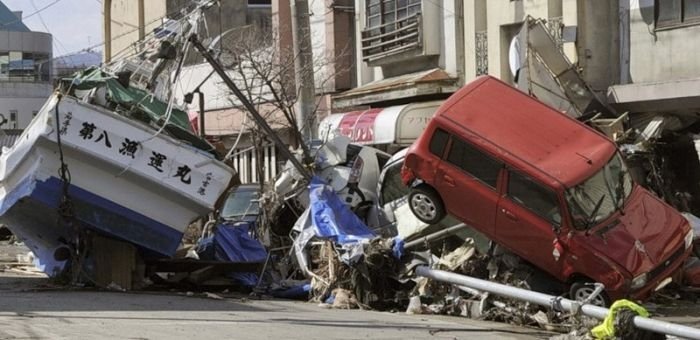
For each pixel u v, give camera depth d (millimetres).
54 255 15969
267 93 29906
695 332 9938
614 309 10789
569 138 14758
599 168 14266
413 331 11523
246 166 32781
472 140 14375
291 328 11227
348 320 12391
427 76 24906
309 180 17141
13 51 68938
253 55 33344
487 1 23969
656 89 19312
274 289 15742
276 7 32281
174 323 11211
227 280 16297
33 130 14867
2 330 10086
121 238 15086
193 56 36781
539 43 19719
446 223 15141
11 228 16609
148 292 15070
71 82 14891
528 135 14602
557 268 13820
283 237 17547
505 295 13016
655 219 14570
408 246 15039
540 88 19641
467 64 24641
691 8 19359
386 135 24812
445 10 25312
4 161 15594
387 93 26094
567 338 11281
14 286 15477
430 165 14711
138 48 20078
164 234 15047
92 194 14672
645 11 20141
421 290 14203
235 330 10812
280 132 28062
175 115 15938
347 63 30078
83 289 14992
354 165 17453
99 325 10750
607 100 20312
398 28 26516
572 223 13625
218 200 15117
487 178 14312
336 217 15492
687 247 14758
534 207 13922
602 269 13430
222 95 33125
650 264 13688
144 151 14672
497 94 15312
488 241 14734
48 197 14617
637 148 18578
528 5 22359
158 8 41906
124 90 15398
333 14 30031
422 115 24859
